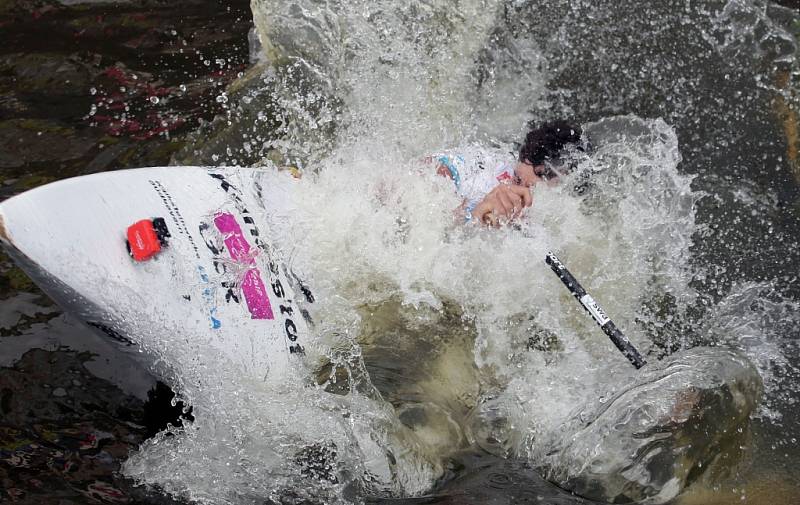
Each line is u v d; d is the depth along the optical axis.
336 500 6.30
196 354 6.91
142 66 11.56
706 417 6.41
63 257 6.76
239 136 10.02
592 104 10.81
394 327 7.64
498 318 7.90
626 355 7.34
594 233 8.55
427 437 6.84
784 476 6.51
